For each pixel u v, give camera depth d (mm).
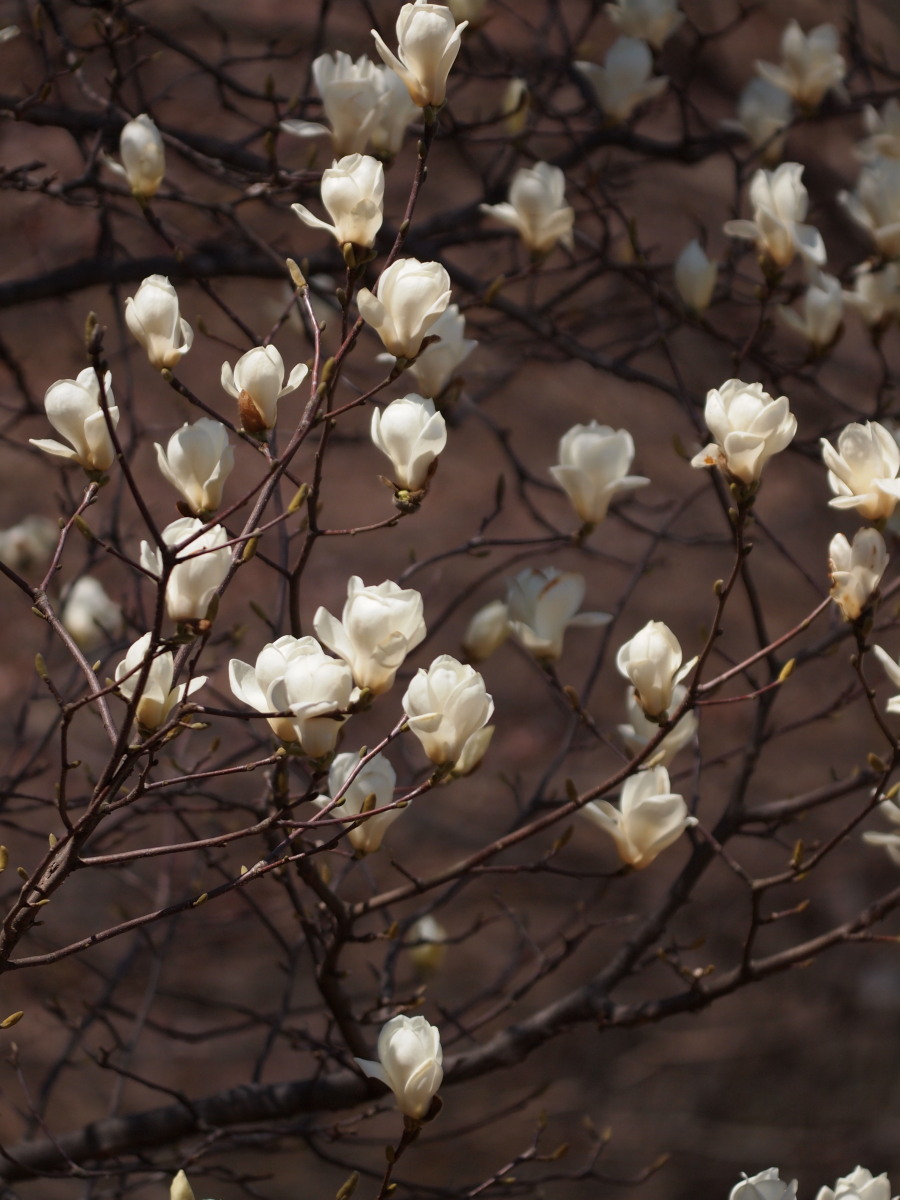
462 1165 9070
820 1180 9109
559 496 13422
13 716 9539
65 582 6902
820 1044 9750
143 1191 6238
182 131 5434
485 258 9523
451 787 11008
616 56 5500
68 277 5477
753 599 5105
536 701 11891
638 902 10320
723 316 8797
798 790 10773
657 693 4668
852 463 4668
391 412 4629
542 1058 9805
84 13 7516
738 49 10078
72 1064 5348
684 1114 9422
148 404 11031
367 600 4520
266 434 4590
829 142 8422
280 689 4516
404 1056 4566
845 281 5402
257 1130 5051
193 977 9039
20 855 8688
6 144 8500
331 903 4793
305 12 9312
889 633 10266
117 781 4520
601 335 9844
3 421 10562
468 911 10156
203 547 4543
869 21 9961
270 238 7492
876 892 10188
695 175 10805
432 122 4641
